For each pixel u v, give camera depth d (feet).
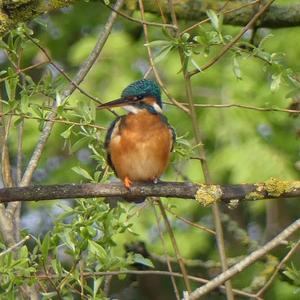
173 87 55.57
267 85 55.31
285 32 56.90
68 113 30.71
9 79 29.45
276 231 53.36
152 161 31.35
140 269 41.60
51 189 27.91
